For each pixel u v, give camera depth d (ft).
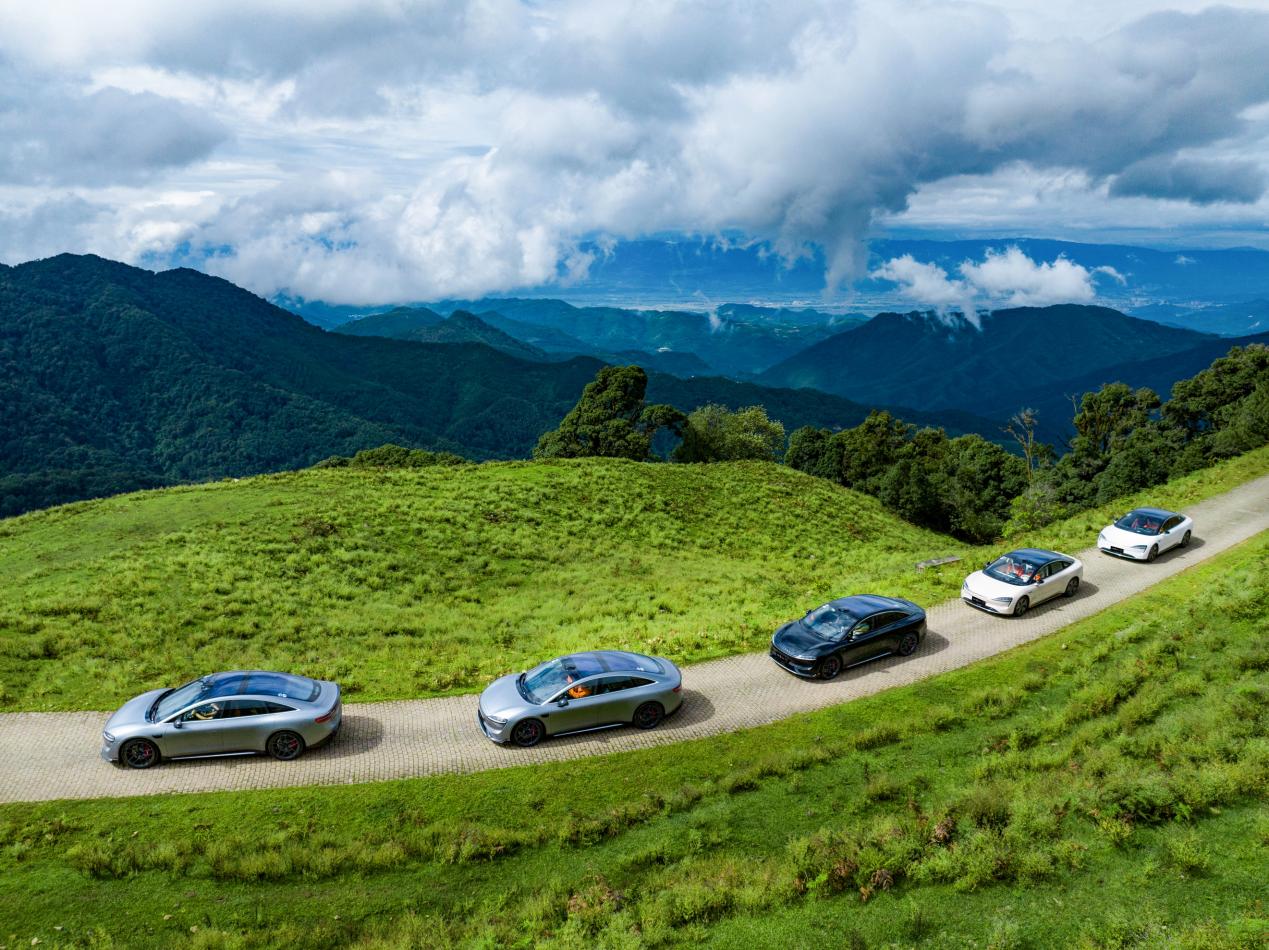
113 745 50.96
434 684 67.72
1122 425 269.85
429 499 146.72
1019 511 182.09
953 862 39.88
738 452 303.68
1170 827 40.52
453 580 112.78
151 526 119.55
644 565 128.88
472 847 43.88
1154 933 32.86
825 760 53.67
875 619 69.56
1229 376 259.19
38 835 44.06
